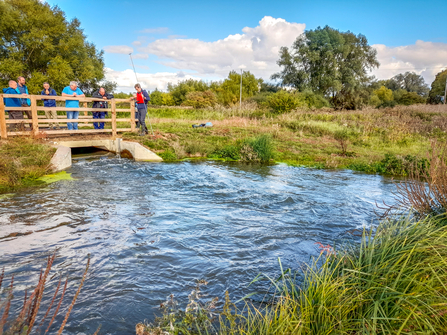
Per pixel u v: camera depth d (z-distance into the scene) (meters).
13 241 4.66
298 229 5.54
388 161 11.67
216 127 18.84
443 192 5.10
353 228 5.66
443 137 17.42
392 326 2.53
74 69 34.44
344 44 52.75
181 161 12.12
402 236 3.69
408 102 46.62
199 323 2.90
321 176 10.35
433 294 2.66
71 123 13.05
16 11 30.42
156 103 58.12
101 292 3.47
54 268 3.93
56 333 2.79
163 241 4.86
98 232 5.12
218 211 6.41
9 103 11.54
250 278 3.87
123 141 12.52
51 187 7.71
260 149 12.91
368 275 3.13
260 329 2.63
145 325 2.92
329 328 2.56
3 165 8.09
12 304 3.14
